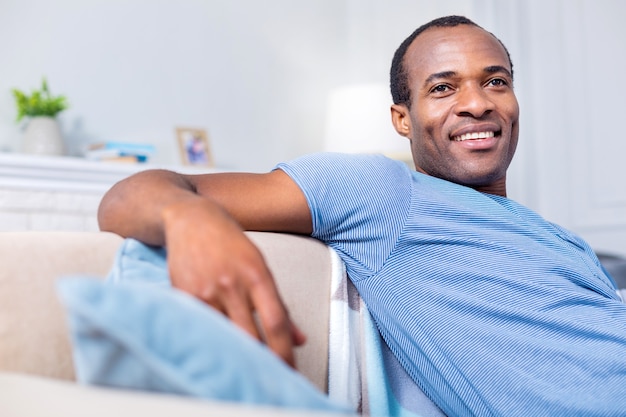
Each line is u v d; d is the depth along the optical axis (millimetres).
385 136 3783
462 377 1027
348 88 3857
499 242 1092
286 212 1013
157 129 3744
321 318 996
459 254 1077
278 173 1053
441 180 1197
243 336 525
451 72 1285
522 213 1203
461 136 1282
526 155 3973
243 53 4066
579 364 1006
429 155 1315
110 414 435
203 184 963
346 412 543
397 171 1134
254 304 633
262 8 4152
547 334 1039
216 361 487
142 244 798
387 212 1075
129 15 3697
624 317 1081
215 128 3938
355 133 3797
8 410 485
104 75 3605
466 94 1275
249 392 493
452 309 1049
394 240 1076
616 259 2516
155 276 776
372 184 1080
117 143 3355
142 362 483
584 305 1078
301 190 1031
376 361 1052
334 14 4445
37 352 694
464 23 1343
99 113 3578
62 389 506
